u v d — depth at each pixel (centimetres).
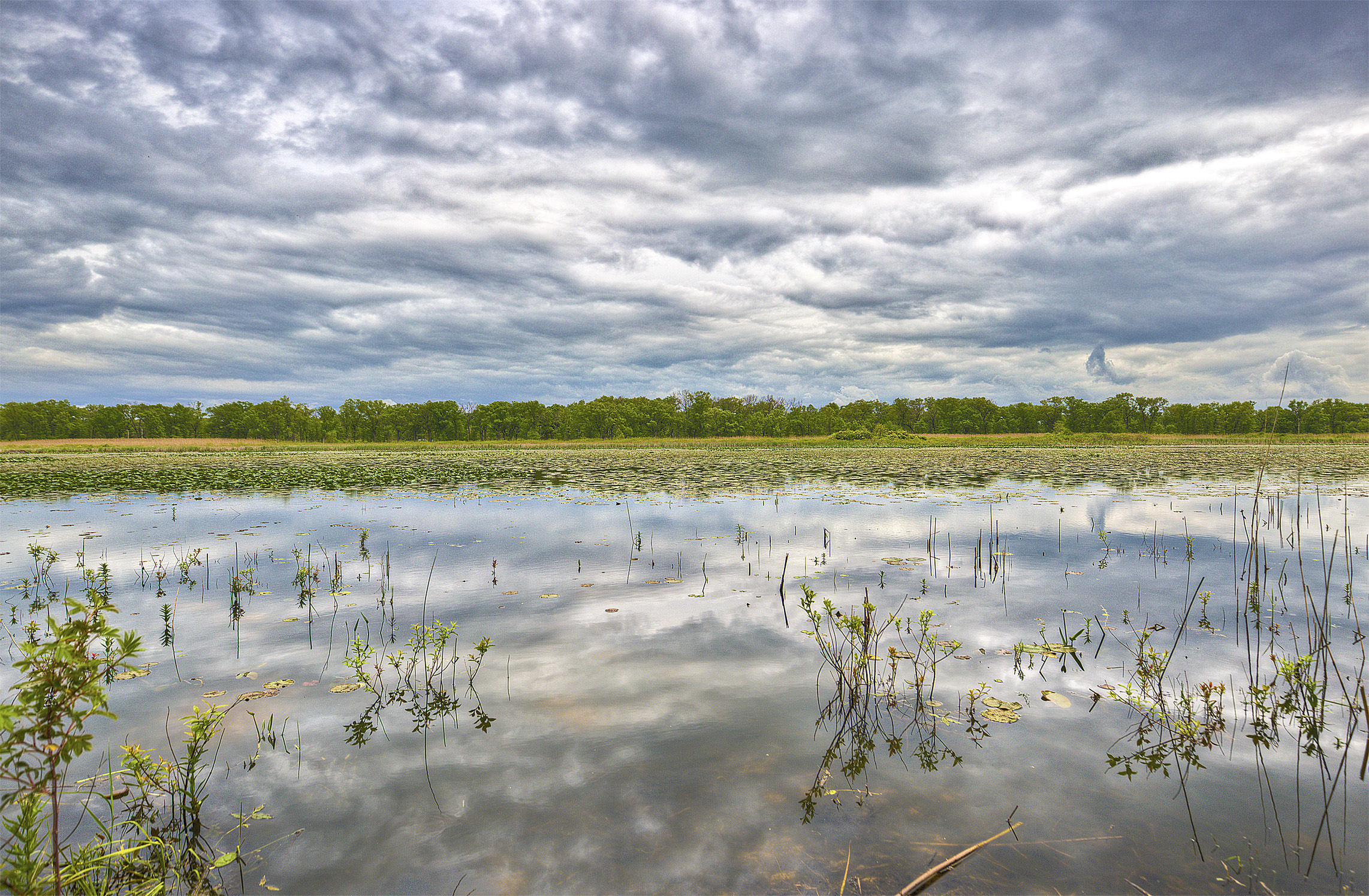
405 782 433
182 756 466
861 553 1127
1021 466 3266
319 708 543
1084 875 340
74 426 11481
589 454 5191
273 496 2103
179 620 791
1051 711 531
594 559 1092
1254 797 410
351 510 1727
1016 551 1138
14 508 1802
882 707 539
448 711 536
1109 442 7756
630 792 421
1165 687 574
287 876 347
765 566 1038
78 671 277
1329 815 389
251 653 678
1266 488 2095
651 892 331
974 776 436
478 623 762
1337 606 801
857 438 7894
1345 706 534
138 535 1354
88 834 379
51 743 279
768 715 525
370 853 364
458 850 367
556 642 694
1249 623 746
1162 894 324
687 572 998
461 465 3722
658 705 544
